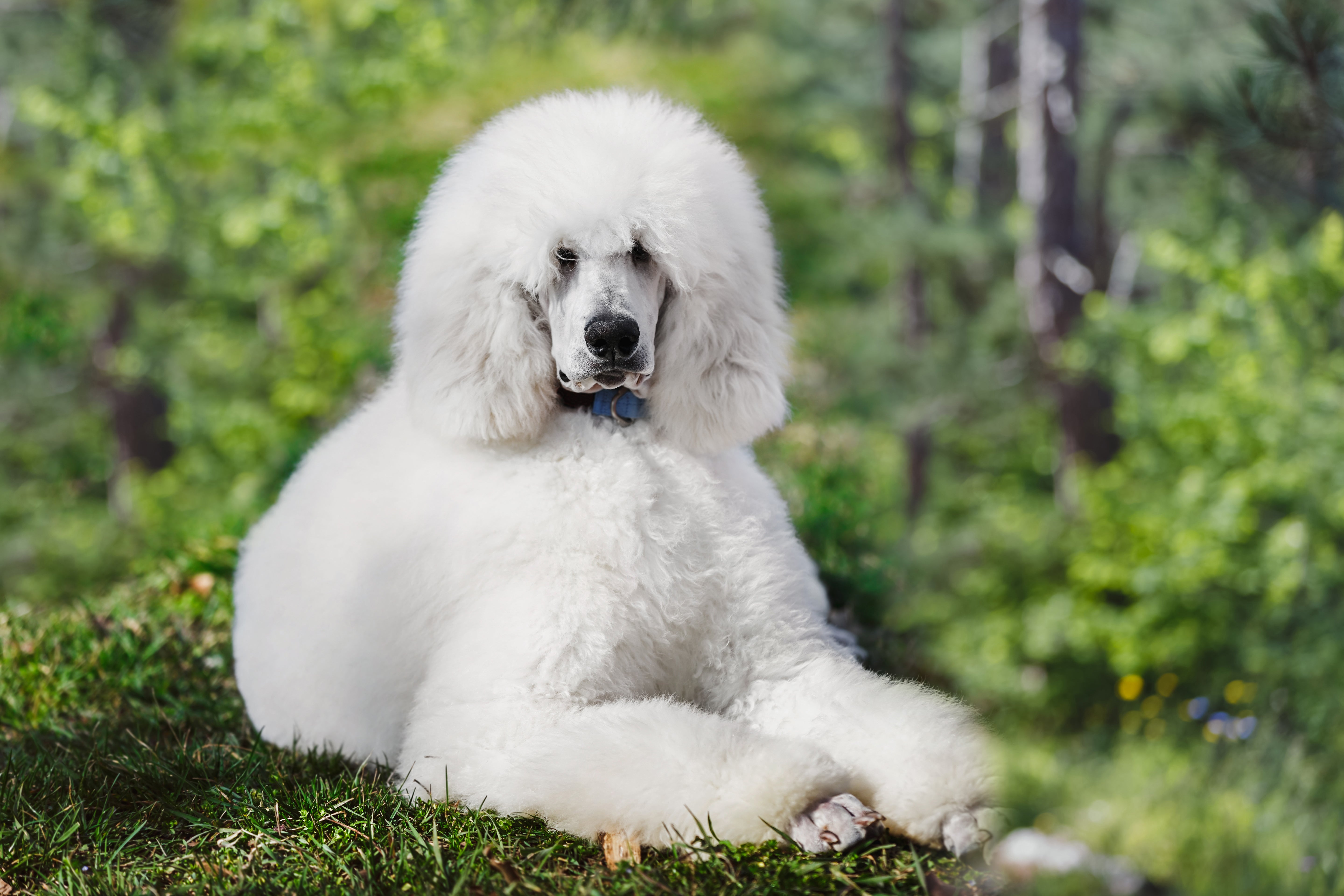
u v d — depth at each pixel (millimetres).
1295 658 7961
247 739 3219
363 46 14750
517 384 2578
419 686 2686
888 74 18062
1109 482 12938
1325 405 10672
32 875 2443
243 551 3385
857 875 2197
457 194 2672
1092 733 7070
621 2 10258
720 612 2623
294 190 13773
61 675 3820
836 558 4801
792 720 2527
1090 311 13523
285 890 2248
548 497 2553
